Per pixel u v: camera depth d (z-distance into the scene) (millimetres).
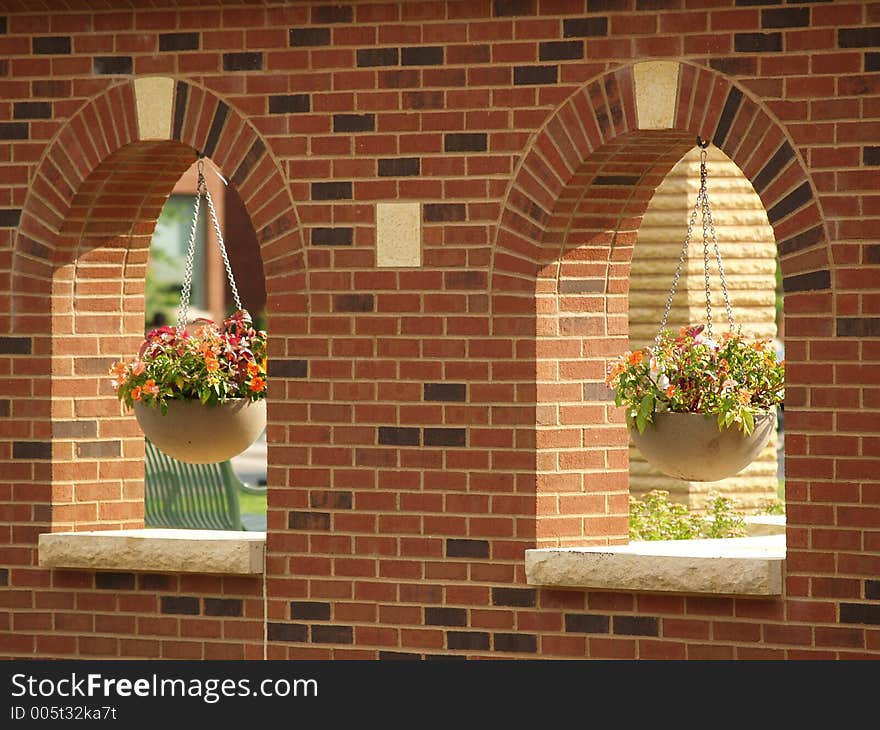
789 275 13141
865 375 12953
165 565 14609
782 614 13211
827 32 13008
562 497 13914
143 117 14586
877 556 12953
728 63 13211
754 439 13953
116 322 15359
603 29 13492
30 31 14836
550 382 13852
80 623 14977
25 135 14883
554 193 13656
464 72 13852
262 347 15008
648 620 13594
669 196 19859
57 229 14891
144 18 14578
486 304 13875
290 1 14180
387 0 13984
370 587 14180
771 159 13141
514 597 13867
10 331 15062
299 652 14383
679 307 19859
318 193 14234
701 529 18188
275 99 14305
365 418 14180
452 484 13984
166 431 14844
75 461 15164
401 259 14047
